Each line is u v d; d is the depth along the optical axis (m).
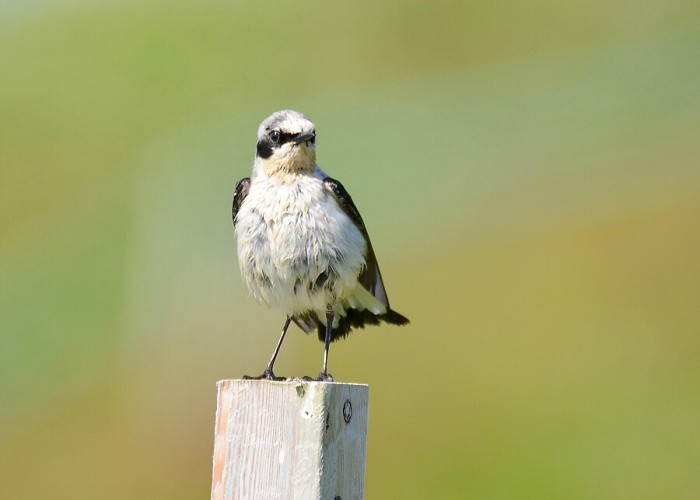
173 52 30.75
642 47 26.69
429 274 19.22
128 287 20.23
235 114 27.17
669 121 22.48
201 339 18.58
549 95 24.88
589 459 15.64
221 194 22.48
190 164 23.98
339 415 5.19
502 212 20.50
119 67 30.00
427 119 24.36
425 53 28.94
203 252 20.62
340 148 23.38
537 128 23.14
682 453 15.69
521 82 26.08
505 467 15.77
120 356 18.77
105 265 20.88
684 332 17.61
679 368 16.88
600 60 26.47
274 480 5.16
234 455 5.26
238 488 5.23
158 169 24.33
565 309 18.42
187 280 19.92
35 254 21.81
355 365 17.48
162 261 20.56
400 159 22.45
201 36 31.33
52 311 20.06
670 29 26.80
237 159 24.33
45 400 18.19
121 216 22.47
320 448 5.11
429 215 20.95
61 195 24.69
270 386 5.24
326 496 5.12
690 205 19.86
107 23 32.41
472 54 28.75
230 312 18.83
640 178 20.84
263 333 18.09
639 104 23.50
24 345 19.45
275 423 5.20
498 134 23.06
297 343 17.70
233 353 18.14
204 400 17.69
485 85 26.52
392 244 20.12
